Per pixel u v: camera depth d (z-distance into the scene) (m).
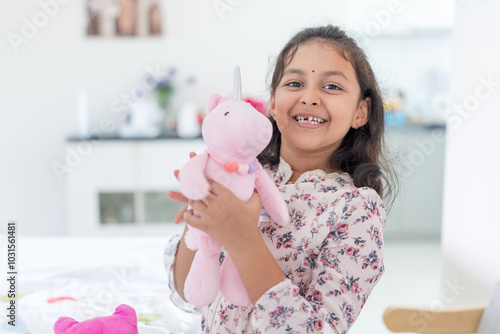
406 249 3.64
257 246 0.75
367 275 0.84
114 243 1.86
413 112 4.12
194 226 0.75
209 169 0.76
